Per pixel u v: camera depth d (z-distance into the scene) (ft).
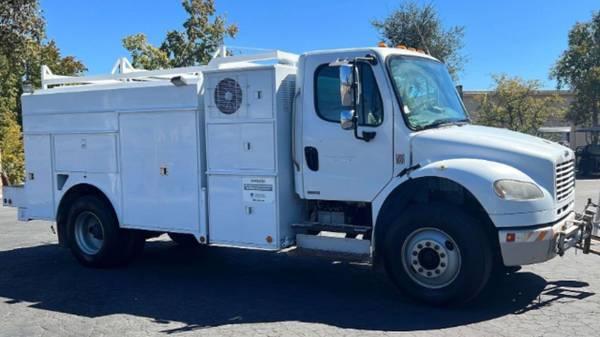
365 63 21.04
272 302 21.48
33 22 71.72
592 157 90.58
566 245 19.90
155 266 27.94
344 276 25.05
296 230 22.89
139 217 26.04
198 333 18.34
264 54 23.54
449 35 81.61
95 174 27.27
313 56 22.06
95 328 19.16
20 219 30.37
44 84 30.30
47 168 28.99
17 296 23.20
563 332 17.47
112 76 28.58
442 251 19.74
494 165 19.43
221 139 23.35
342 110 21.40
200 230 24.29
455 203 20.24
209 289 23.59
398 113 20.68
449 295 19.62
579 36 116.16
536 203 18.94
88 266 27.99
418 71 22.39
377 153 20.99
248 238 23.12
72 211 28.09
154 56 87.35
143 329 18.90
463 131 21.17
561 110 120.37
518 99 112.57
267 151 22.36
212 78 23.40
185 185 24.61
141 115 25.55
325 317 19.53
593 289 21.97
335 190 21.86
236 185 23.20
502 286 22.49
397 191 20.89
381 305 20.71
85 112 27.32
